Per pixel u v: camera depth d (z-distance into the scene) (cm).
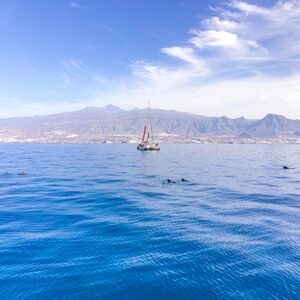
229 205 5022
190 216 4259
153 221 3972
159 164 13250
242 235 3425
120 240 3222
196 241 3216
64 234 3391
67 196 5700
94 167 11525
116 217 4153
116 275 2464
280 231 3578
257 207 4872
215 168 11575
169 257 2808
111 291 2242
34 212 4388
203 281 2391
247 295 2208
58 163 13075
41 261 2689
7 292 2209
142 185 7231
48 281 2358
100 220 3984
